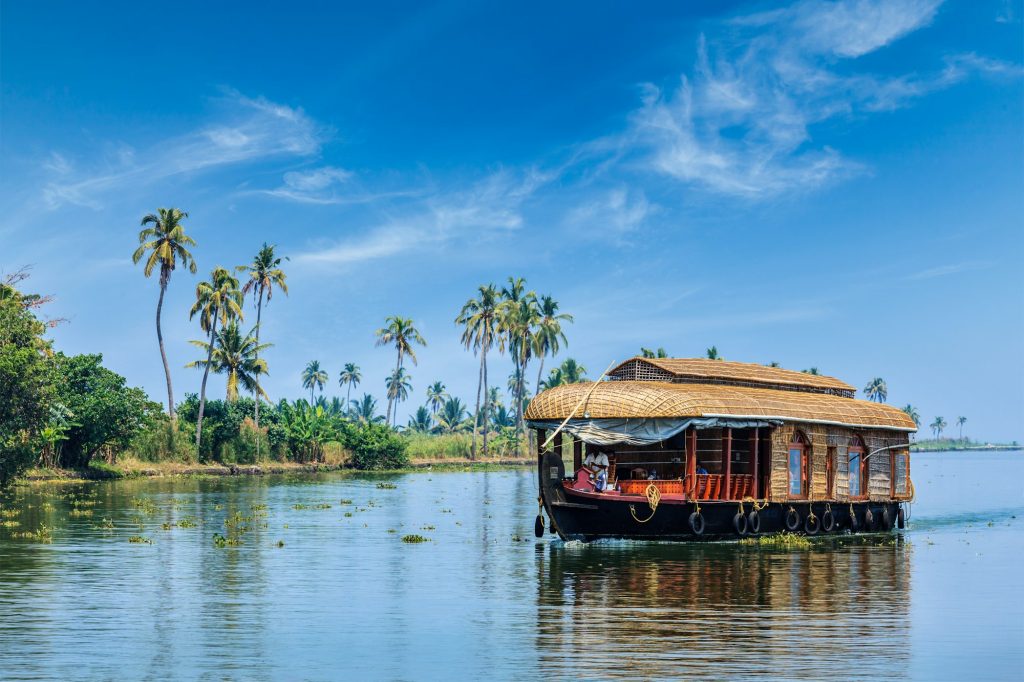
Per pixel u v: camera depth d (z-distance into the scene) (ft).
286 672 44.09
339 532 102.32
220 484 202.49
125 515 119.44
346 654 47.29
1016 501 176.55
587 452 103.55
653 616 56.54
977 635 52.01
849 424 108.06
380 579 70.18
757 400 98.63
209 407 273.95
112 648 48.21
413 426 556.92
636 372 104.53
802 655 47.09
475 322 364.79
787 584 68.85
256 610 58.03
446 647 48.67
